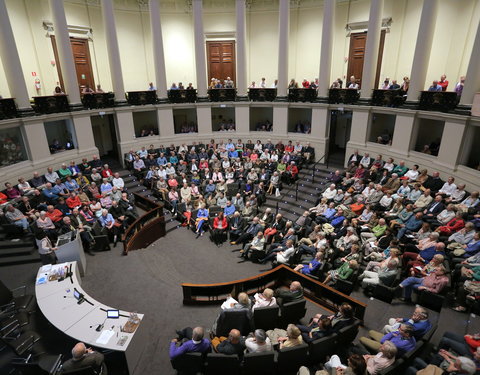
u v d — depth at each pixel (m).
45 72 16.30
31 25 15.45
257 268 10.27
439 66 14.25
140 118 20.75
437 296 6.96
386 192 11.53
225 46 20.56
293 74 20.03
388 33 16.14
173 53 20.41
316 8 18.22
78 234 9.46
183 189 14.31
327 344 5.69
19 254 9.92
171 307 7.71
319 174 15.90
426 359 5.70
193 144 18.33
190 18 20.00
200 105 19.00
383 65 16.70
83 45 17.80
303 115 20.56
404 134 13.90
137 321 6.23
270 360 5.35
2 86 14.67
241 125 19.41
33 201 12.06
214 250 11.52
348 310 6.04
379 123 17.28
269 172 15.55
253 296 8.05
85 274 9.19
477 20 12.71
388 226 10.33
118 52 16.75
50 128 16.64
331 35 16.06
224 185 14.84
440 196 10.22
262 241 10.46
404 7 15.31
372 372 5.14
